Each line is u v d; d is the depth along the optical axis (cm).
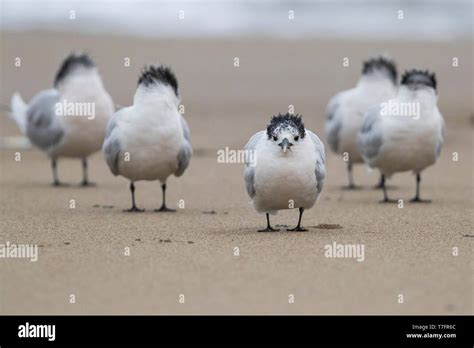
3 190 1983
